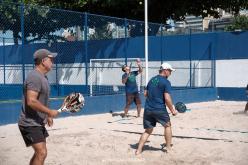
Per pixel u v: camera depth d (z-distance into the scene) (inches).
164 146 368.5
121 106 670.5
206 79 866.1
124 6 1061.1
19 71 786.2
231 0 1099.9
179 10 1099.9
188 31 931.3
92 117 584.1
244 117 563.2
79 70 815.1
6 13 664.4
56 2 1045.2
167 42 865.5
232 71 845.2
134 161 319.0
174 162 313.7
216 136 418.6
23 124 215.5
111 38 812.6
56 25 709.3
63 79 820.6
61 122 531.8
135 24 819.4
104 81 829.8
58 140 402.3
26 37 717.3
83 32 732.0
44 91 214.7
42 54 216.1
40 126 217.0
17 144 390.3
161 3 1106.1
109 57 826.8
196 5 1128.8
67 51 791.7
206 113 611.8
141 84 751.1
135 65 834.2
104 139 407.8
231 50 845.2
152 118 336.8
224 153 343.9
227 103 788.0
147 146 371.2
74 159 327.6
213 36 860.6
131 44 832.3
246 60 828.6
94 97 626.8
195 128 470.0
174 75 872.9
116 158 329.7
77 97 219.0
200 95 826.2
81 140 402.9
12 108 525.7
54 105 572.7
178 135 422.3
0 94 802.2
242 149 359.3
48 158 330.3
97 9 1102.4
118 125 502.6
